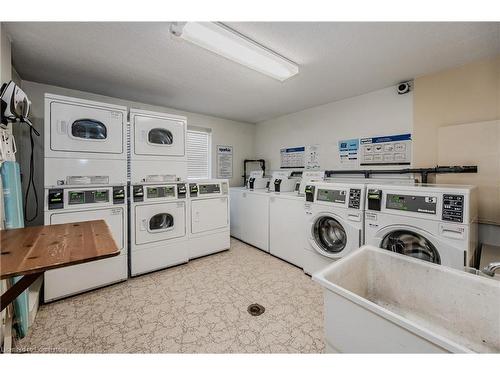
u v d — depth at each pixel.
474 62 2.27
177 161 3.01
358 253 1.31
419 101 2.64
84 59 2.23
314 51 2.08
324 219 2.61
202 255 3.28
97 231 1.38
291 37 1.87
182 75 2.60
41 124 2.81
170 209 2.93
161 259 2.85
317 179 3.18
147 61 2.27
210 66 2.38
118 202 2.53
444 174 2.44
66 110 2.24
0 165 1.54
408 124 2.76
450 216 1.69
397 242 2.08
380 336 0.81
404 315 1.23
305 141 4.00
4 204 1.58
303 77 2.64
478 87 2.26
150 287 2.43
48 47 2.01
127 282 2.54
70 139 2.26
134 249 2.65
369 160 3.14
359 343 0.87
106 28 1.75
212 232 3.39
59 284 2.16
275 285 2.47
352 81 2.77
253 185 4.18
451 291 1.10
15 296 1.09
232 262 3.12
